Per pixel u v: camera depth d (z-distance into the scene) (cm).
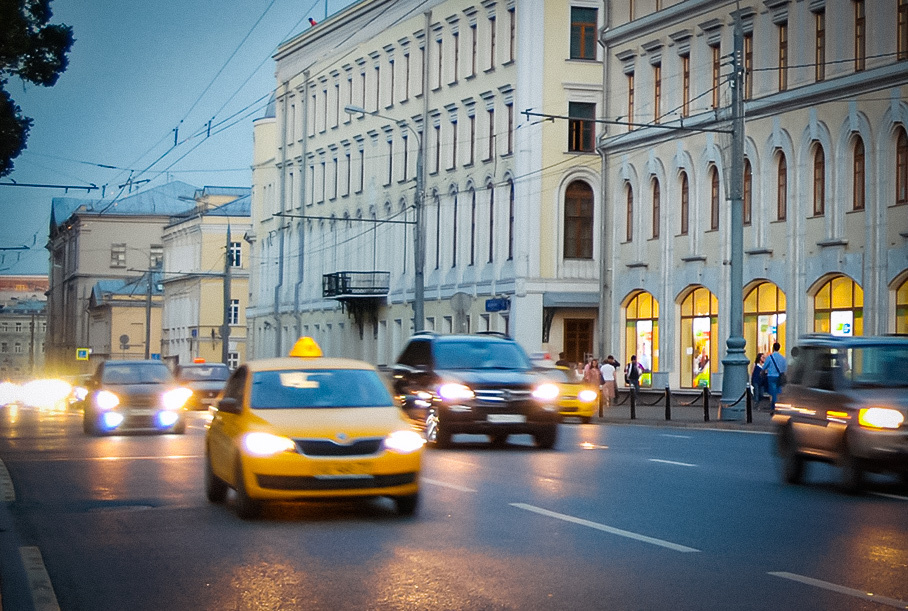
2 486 1722
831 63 3894
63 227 15212
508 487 1627
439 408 2288
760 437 2728
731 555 1082
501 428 2278
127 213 13925
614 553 1095
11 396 7438
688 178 4600
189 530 1274
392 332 6756
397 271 6719
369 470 1314
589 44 5588
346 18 7325
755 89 4247
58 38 2797
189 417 3922
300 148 8138
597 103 5581
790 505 1436
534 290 5500
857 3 3809
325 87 7744
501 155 5684
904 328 3653
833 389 1625
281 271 8394
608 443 2509
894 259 3647
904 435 1513
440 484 1666
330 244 7625
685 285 4612
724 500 1484
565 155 5541
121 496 1596
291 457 1304
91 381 3061
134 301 12306
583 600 895
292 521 1326
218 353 10269
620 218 5062
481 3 5884
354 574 1006
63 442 2698
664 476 1780
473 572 1007
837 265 3869
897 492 1595
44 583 991
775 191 4184
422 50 6488
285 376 1443
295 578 992
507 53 5681
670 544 1142
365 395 1431
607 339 5125
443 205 6231
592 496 1524
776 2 4119
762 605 875
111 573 1038
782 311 4144
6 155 2756
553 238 5531
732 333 3362
